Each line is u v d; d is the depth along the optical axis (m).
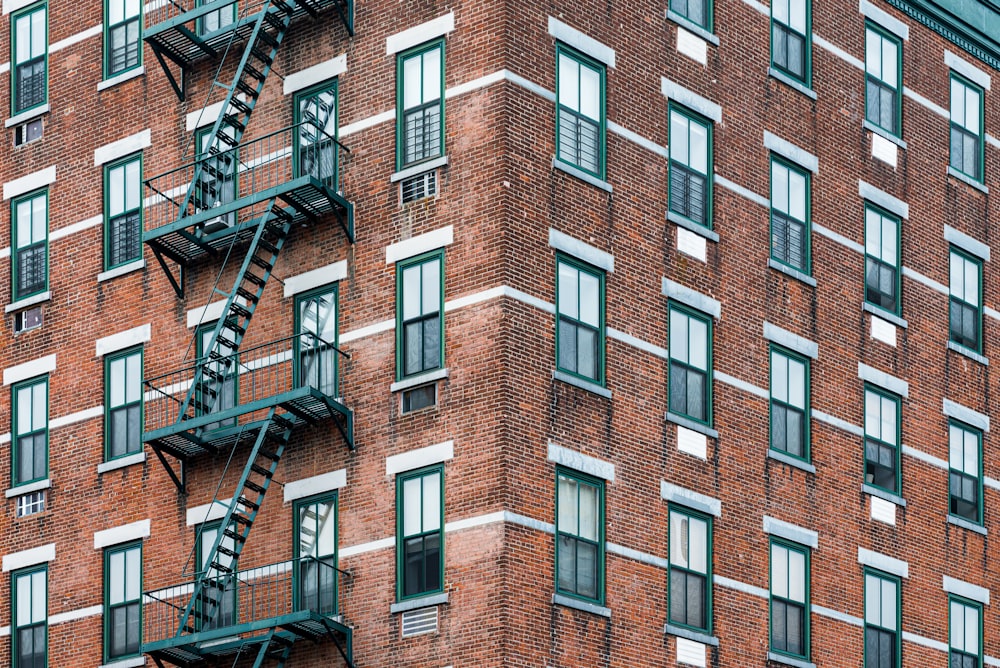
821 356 60.72
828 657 58.69
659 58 58.09
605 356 54.72
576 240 54.66
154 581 58.19
